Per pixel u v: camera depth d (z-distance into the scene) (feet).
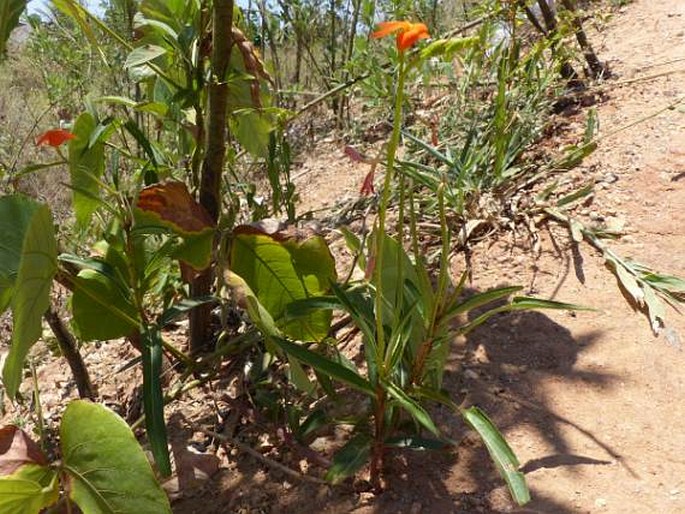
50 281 5.23
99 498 4.75
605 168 9.50
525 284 7.74
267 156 7.83
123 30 10.43
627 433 5.73
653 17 15.49
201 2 6.66
